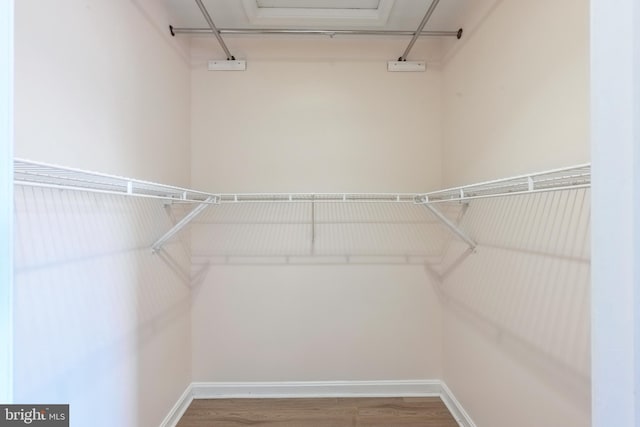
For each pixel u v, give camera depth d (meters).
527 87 1.24
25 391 0.88
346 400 2.05
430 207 1.75
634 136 0.41
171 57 1.82
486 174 1.55
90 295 1.14
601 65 0.46
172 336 1.82
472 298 1.70
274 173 2.11
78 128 1.07
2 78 0.44
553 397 1.11
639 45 0.41
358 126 2.13
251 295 2.10
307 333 2.11
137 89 1.45
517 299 1.31
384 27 1.98
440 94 2.11
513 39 1.33
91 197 1.14
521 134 1.28
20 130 0.86
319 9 1.90
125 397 1.36
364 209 2.12
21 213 0.86
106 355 1.23
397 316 2.12
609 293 0.45
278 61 2.10
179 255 1.92
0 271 0.44
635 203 0.41
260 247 2.11
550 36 1.11
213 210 2.10
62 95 1.00
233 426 1.80
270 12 1.89
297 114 2.12
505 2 1.39
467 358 1.76
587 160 0.96
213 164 2.10
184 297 1.99
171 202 1.77
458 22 1.85
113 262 1.28
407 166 2.13
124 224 1.36
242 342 2.10
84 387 1.11
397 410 1.95
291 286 2.11
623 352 0.43
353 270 2.12
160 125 1.68
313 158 2.12
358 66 2.12
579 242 0.99
